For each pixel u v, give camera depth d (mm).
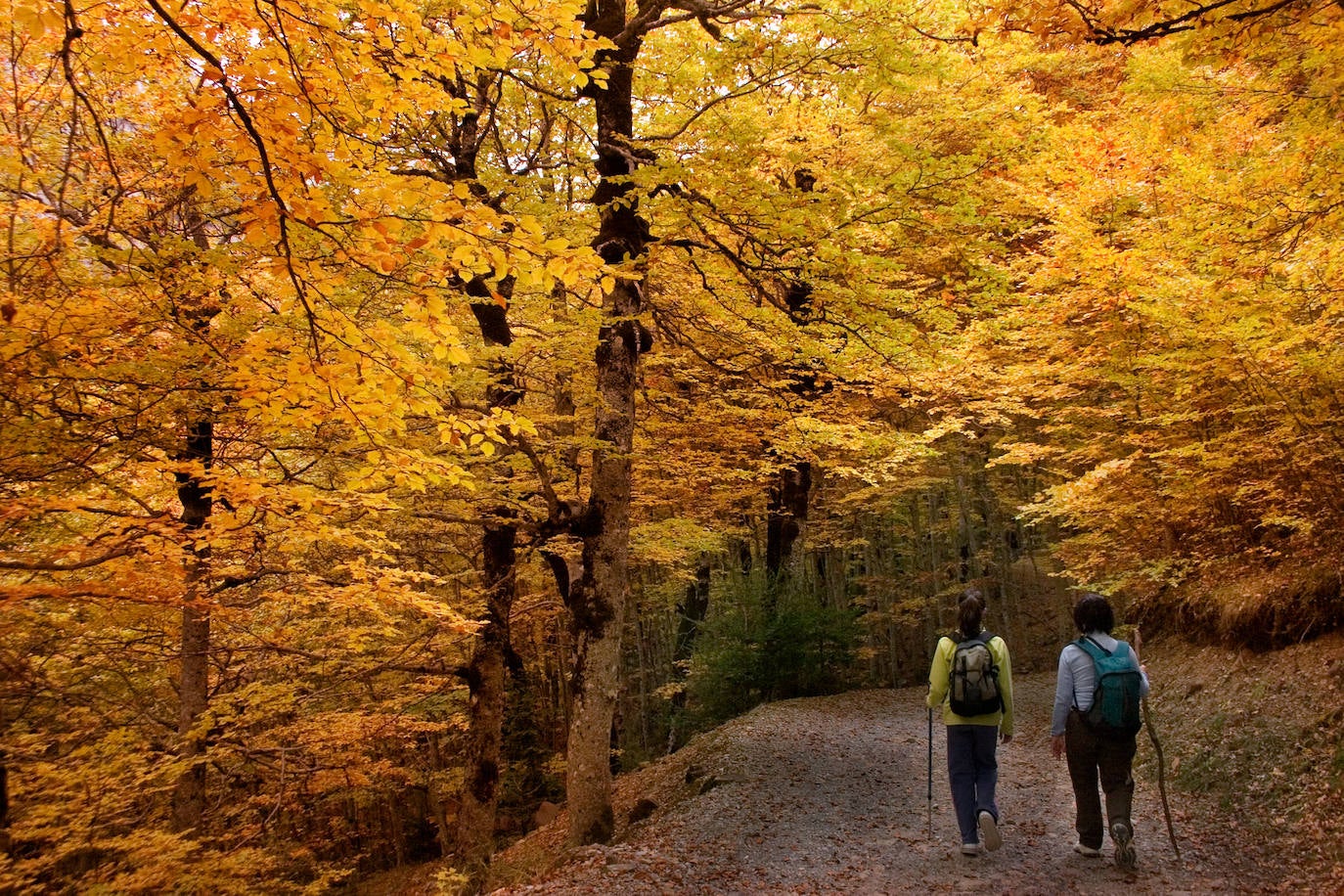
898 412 14531
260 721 7906
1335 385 6230
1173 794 5660
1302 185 5414
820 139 9289
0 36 4129
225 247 5215
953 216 6480
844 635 12266
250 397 3754
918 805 6215
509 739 15711
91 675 6797
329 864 8289
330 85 3166
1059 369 8281
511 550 9797
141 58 3336
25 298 4078
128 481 5340
